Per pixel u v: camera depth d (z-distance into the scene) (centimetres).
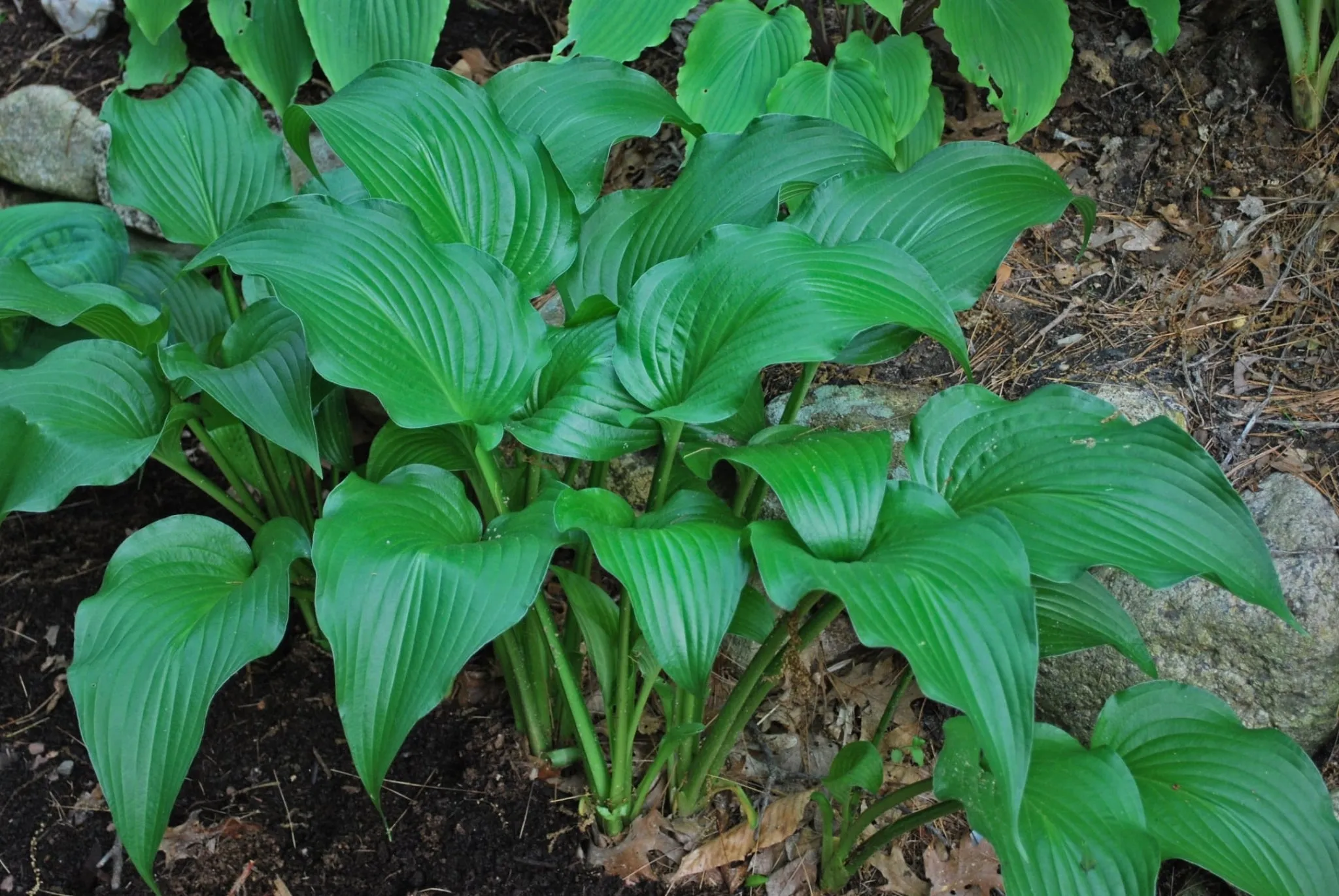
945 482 184
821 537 173
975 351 219
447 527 182
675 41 253
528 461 198
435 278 186
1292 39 224
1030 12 219
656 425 185
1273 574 175
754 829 202
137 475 238
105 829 209
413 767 211
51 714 218
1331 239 222
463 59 254
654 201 201
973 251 194
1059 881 172
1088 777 176
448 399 184
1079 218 230
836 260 182
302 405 192
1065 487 180
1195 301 220
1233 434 210
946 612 167
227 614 182
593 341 188
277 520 193
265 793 210
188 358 192
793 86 220
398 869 203
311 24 233
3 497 188
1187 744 183
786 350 175
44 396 192
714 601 172
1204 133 232
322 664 220
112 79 265
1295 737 198
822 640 215
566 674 193
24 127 262
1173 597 199
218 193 216
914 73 224
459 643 172
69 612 226
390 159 194
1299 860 177
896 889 198
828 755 209
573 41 229
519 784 208
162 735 178
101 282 214
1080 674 204
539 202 195
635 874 201
